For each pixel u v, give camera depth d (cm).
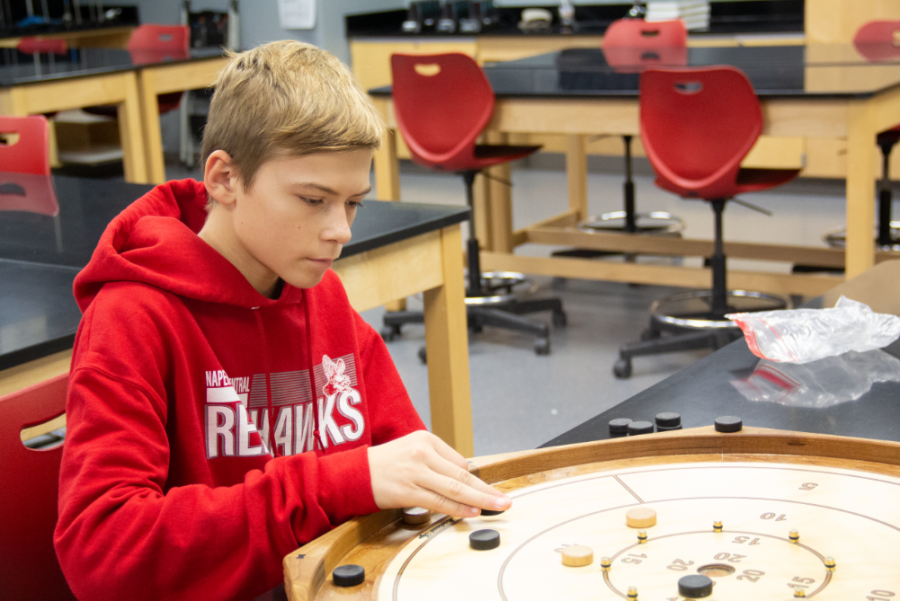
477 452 247
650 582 59
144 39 528
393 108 339
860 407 95
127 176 450
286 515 71
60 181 237
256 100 79
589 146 604
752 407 97
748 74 314
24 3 721
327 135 76
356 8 632
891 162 508
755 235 468
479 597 59
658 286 387
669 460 78
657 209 531
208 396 91
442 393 191
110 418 78
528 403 280
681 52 391
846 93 262
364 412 105
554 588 60
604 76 335
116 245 91
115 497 73
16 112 396
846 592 57
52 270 152
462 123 320
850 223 272
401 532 70
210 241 94
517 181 621
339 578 62
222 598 72
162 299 87
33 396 90
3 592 88
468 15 596
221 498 73
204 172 85
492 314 329
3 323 125
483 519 70
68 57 482
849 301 118
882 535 63
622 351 293
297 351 100
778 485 72
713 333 288
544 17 573
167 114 682
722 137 278
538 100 312
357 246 157
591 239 386
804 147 514
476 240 347
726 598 57
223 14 648
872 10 484
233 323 94
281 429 99
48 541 91
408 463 73
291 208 79
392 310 355
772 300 333
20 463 89
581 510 70
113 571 71
